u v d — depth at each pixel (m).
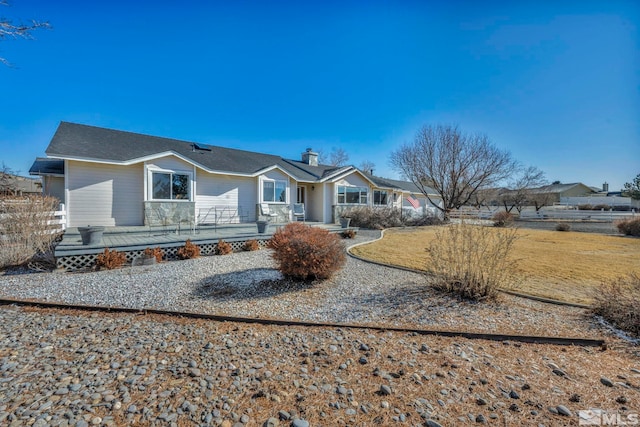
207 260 7.63
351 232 12.79
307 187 18.11
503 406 2.11
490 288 4.68
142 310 4.05
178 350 2.96
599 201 39.12
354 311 4.19
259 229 10.35
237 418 1.96
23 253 6.71
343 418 1.97
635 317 3.58
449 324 3.74
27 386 2.31
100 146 11.03
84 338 3.24
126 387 2.32
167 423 1.91
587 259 8.29
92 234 6.90
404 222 19.61
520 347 3.10
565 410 2.05
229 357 2.81
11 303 4.39
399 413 2.02
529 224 22.97
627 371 2.64
